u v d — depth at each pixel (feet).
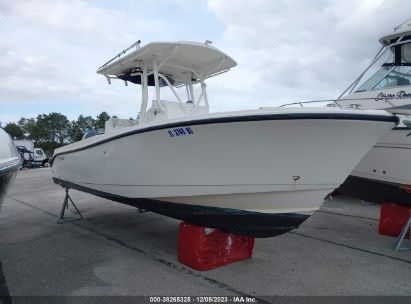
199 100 16.26
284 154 9.89
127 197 13.50
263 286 10.33
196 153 10.56
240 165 10.30
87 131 18.56
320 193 10.80
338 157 10.10
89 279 10.89
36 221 18.92
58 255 13.19
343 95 20.42
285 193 10.63
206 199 11.28
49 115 200.85
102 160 14.01
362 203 23.67
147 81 15.72
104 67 16.30
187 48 13.85
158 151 11.32
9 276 11.16
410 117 15.01
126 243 14.74
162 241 15.03
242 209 11.17
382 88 18.35
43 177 44.32
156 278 10.94
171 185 11.59
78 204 24.06
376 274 11.24
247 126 9.53
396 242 14.17
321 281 10.67
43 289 10.19
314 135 9.52
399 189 15.84
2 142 10.94
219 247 11.97
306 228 17.04
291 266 11.93
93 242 14.88
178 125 10.37
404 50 18.45
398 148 15.62
